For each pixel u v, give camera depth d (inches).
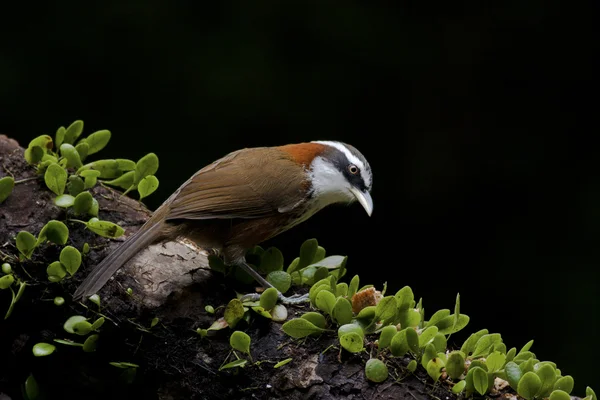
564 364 482.6
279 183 277.3
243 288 254.5
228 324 231.1
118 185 276.2
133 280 243.9
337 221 526.0
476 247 528.4
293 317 238.7
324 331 227.0
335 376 219.9
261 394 224.7
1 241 245.3
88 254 248.2
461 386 211.3
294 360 224.5
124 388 244.8
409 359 223.3
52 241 238.1
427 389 216.2
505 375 215.2
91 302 238.8
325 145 298.5
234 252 262.1
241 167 276.4
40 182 261.1
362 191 299.6
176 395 236.7
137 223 268.8
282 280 248.7
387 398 214.8
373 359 216.7
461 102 550.3
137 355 238.1
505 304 510.0
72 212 255.4
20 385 255.9
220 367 226.1
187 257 258.7
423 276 523.5
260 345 229.5
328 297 225.0
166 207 260.2
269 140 527.8
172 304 240.7
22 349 248.4
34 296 241.6
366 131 544.4
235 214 267.6
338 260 260.2
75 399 252.8
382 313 224.4
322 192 292.4
